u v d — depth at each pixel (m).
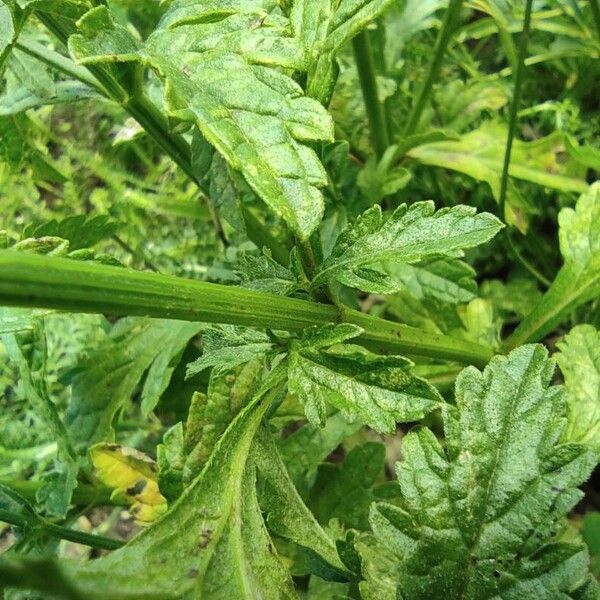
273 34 0.09
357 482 0.14
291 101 0.08
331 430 0.14
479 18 0.24
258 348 0.10
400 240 0.10
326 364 0.09
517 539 0.09
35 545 0.13
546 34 0.21
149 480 0.14
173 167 0.21
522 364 0.10
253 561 0.09
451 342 0.12
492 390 0.10
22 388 0.16
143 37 0.21
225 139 0.08
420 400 0.09
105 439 0.15
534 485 0.09
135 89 0.12
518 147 0.18
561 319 0.14
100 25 0.09
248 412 0.10
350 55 0.20
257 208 0.17
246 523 0.10
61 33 0.11
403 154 0.18
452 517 0.09
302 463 0.14
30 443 0.18
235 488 0.10
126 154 0.24
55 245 0.10
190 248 0.21
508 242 0.18
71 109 0.25
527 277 0.19
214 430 0.11
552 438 0.09
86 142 0.24
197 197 0.21
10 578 0.05
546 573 0.09
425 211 0.10
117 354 0.16
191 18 0.09
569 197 0.18
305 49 0.09
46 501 0.14
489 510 0.09
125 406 0.15
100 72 0.12
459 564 0.09
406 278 0.15
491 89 0.20
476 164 0.18
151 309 0.08
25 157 0.16
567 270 0.14
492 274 0.21
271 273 0.10
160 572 0.09
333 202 0.15
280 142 0.08
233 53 0.09
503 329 0.19
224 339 0.10
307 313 0.10
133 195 0.21
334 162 0.15
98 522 0.20
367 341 0.11
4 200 0.21
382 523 0.10
